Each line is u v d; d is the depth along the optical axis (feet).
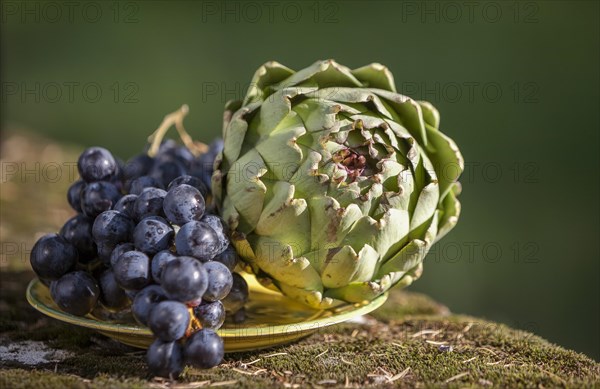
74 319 2.33
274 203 2.37
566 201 4.91
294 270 2.39
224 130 2.51
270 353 2.39
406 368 2.34
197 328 2.28
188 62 6.17
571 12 6.03
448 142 2.45
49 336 2.48
